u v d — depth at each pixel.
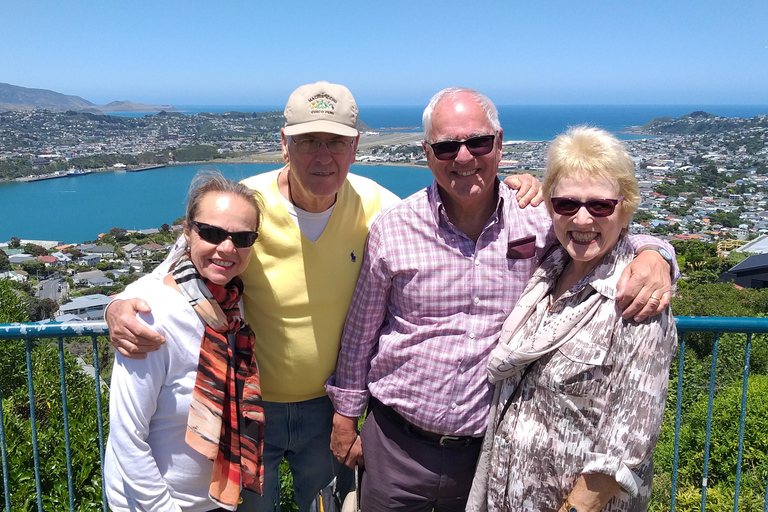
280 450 2.30
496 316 2.02
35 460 2.24
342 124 1.98
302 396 2.26
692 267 36.69
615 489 1.68
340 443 2.23
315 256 2.14
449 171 1.97
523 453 1.81
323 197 2.05
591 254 1.76
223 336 1.85
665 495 6.33
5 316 8.05
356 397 2.19
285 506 3.75
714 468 6.90
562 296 1.82
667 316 1.66
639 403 1.63
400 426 2.12
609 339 1.68
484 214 2.09
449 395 2.03
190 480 1.85
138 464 1.74
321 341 2.20
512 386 1.88
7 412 4.91
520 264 2.00
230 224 1.79
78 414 5.27
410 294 2.04
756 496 5.82
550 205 1.87
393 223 2.07
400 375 2.09
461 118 1.93
